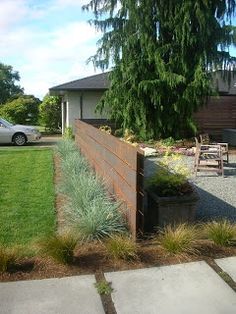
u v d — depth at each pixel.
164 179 5.27
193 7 15.66
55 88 20.81
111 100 17.56
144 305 3.33
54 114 27.14
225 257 4.23
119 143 5.54
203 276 3.83
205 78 15.84
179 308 3.28
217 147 9.91
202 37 15.95
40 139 21.97
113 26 17.53
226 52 16.62
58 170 10.34
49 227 5.48
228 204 6.82
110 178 6.35
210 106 20.20
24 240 4.95
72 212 5.33
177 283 3.70
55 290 3.59
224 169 10.48
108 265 4.06
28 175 9.59
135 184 4.61
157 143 16.12
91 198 5.58
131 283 3.71
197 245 4.41
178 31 15.92
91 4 17.56
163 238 4.49
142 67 16.58
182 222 5.07
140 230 4.67
